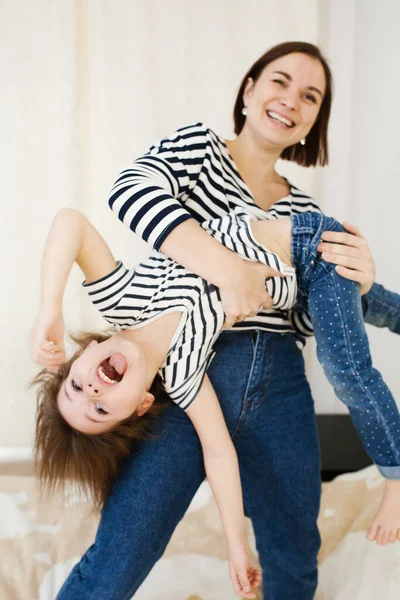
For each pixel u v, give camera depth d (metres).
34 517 1.79
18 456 2.20
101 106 2.16
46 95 2.15
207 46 2.16
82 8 2.12
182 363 1.20
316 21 2.15
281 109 1.34
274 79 1.36
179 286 1.21
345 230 1.30
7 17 2.11
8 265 2.22
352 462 2.11
